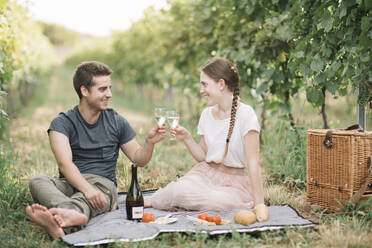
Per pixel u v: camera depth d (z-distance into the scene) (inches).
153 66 454.9
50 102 674.2
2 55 161.2
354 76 126.2
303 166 158.1
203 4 243.4
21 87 436.8
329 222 109.1
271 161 182.9
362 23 115.6
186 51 304.7
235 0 197.8
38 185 104.1
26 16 260.8
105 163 120.6
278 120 194.2
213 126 123.1
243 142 117.6
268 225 100.0
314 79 145.9
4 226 106.3
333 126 193.0
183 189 115.8
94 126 118.9
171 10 306.0
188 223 104.0
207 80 117.3
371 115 131.3
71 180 107.7
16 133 284.5
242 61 201.6
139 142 225.1
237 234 91.4
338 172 116.0
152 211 119.7
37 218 91.4
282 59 177.2
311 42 150.3
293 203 128.3
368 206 112.0
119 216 111.1
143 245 90.0
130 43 556.7
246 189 120.4
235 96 117.8
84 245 88.9
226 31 209.9
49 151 226.7
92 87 113.0
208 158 122.6
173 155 215.2
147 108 601.9
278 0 172.4
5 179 138.4
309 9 150.5
